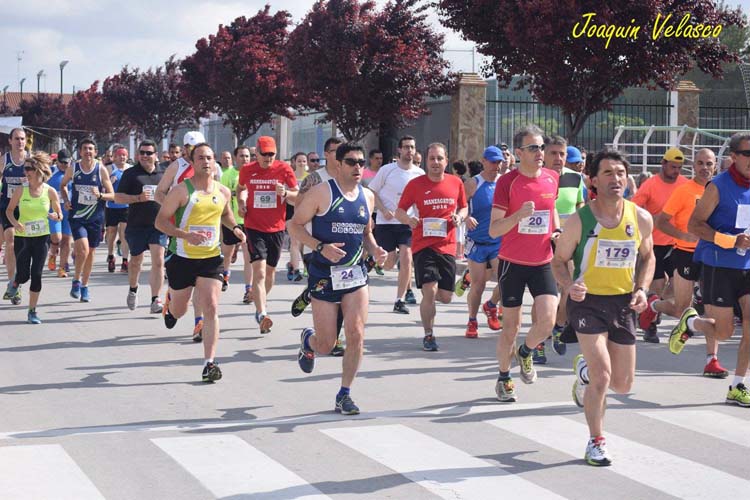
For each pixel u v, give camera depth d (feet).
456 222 60.75
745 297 46.91
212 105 225.15
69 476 34.12
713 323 48.03
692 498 32.45
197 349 60.39
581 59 116.47
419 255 61.21
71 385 49.85
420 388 49.73
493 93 168.04
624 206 36.86
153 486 33.19
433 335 62.39
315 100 164.25
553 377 52.95
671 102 157.38
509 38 117.50
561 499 32.14
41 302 81.10
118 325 69.46
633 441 39.55
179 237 50.93
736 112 177.88
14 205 69.92
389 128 167.94
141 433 40.14
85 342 62.59
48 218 71.00
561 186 62.23
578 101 120.88
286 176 67.10
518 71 123.85
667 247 65.36
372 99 155.84
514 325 46.21
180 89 230.68
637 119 159.12
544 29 114.01
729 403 46.83
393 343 63.72
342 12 156.87
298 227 43.16
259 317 65.46
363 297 43.65
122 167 105.09
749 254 47.03
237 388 49.39
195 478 34.06
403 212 60.85
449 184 61.00
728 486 33.78
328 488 33.06
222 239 90.33
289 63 163.73
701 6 118.93
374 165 90.17
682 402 47.11
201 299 51.16
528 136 45.85
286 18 215.31
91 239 82.48
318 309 43.68
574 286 35.88
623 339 37.17
